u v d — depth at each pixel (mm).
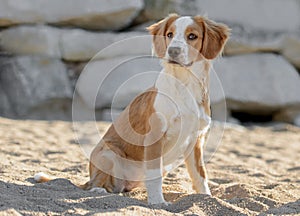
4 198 5262
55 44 14656
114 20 15125
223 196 6516
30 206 5105
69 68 14930
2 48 14812
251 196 6156
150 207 5438
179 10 15312
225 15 15930
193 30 6113
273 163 9852
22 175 6969
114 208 5293
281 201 6250
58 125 12703
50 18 14891
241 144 11727
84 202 5402
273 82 15383
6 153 9023
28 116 14258
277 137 12992
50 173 7355
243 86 15141
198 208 5414
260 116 15914
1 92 14539
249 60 15516
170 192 6457
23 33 14641
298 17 16469
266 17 16203
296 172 8984
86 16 14898
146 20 15445
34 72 14477
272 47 15664
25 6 14703
